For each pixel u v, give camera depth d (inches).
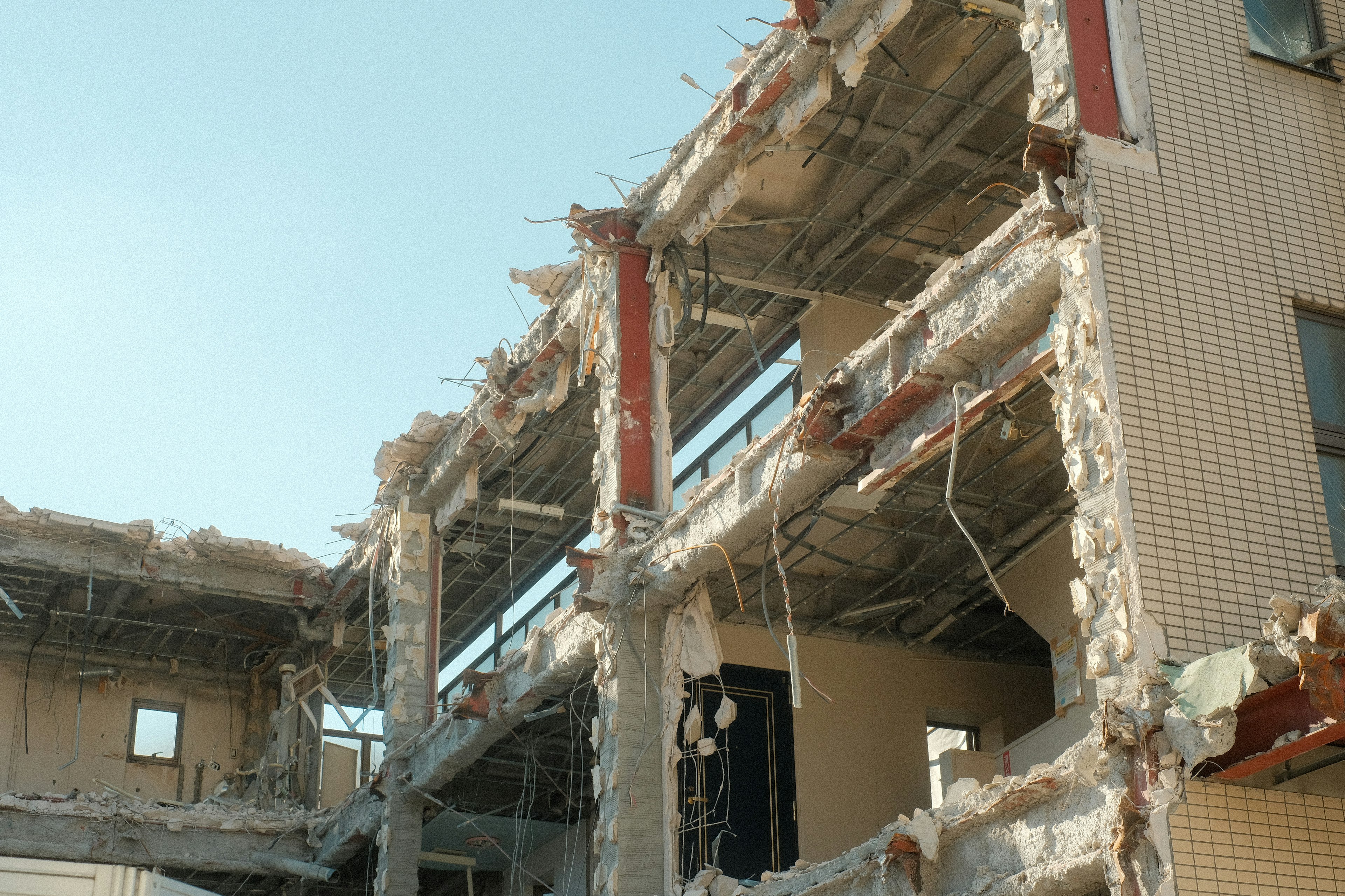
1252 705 371.2
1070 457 438.3
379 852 978.7
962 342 511.5
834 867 552.7
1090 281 446.6
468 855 1088.2
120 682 1218.6
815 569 851.4
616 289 757.9
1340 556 446.0
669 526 689.0
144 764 1200.2
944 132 736.3
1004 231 495.5
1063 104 476.1
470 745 847.7
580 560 703.7
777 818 816.9
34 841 957.8
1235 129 490.6
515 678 814.5
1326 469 456.8
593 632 723.4
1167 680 389.4
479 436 943.7
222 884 1087.6
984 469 774.5
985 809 456.8
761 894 592.1
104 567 1082.1
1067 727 778.8
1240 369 450.3
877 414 559.8
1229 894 370.9
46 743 1173.7
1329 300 478.3
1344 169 504.1
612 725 684.1
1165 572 409.1
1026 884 432.1
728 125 676.1
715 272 814.5
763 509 622.2
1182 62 494.9
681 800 775.7
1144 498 417.1
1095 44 485.1
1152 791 378.9
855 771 857.5
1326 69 529.3
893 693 893.8
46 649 1200.8
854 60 610.9
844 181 764.6
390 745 963.3
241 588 1133.7
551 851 1060.5
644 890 657.6
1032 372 492.7
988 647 934.4
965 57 698.2
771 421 856.9
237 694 1256.8
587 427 957.2
